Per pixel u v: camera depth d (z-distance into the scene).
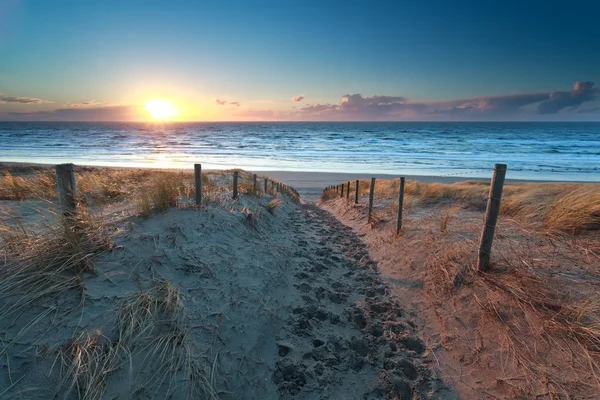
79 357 2.43
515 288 3.88
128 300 3.07
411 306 4.56
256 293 4.12
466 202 9.47
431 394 3.07
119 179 9.86
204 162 41.38
